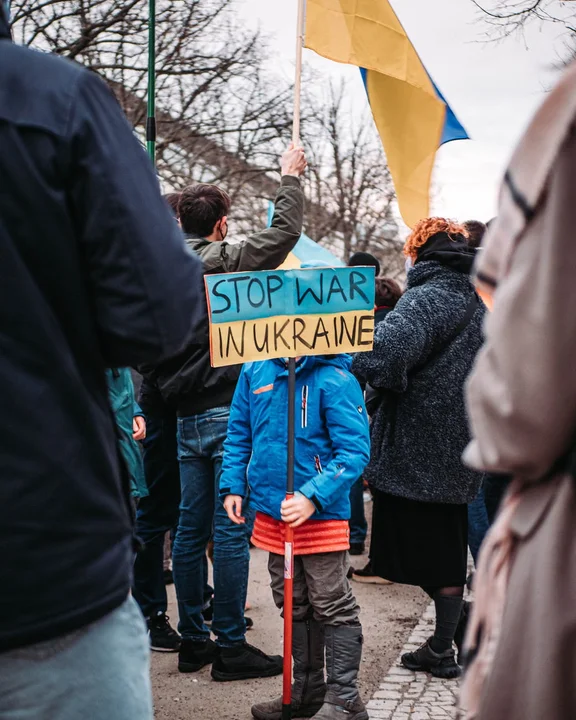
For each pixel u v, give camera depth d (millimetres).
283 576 3367
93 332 1458
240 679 3848
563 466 1307
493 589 1378
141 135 14320
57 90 1411
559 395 1240
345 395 3223
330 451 3264
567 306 1238
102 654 1450
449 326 3768
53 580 1384
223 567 3814
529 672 1291
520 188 1298
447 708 3527
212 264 3695
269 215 4570
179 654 4016
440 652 3893
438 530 3793
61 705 1422
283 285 3109
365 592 5340
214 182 15609
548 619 1276
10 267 1366
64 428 1397
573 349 1240
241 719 3457
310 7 3840
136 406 4324
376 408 4172
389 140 4023
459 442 3754
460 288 3846
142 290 1415
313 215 21391
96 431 1442
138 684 1504
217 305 3049
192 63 13398
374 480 3832
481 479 3836
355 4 3855
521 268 1281
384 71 3896
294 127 3688
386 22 3896
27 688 1400
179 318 1464
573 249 1245
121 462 1553
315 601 3266
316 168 20344
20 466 1360
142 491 4000
